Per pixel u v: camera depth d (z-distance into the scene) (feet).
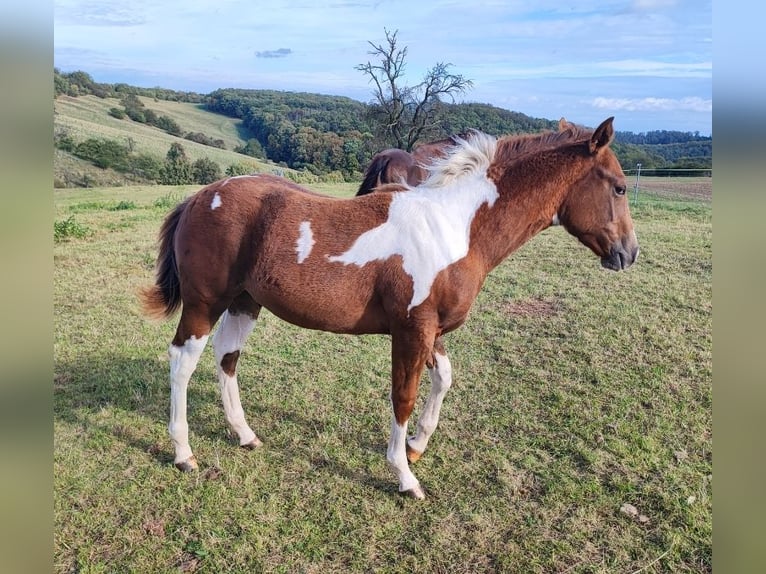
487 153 10.56
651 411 13.53
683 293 21.88
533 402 14.08
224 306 10.99
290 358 16.71
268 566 9.07
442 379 11.21
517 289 22.99
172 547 9.43
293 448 12.26
